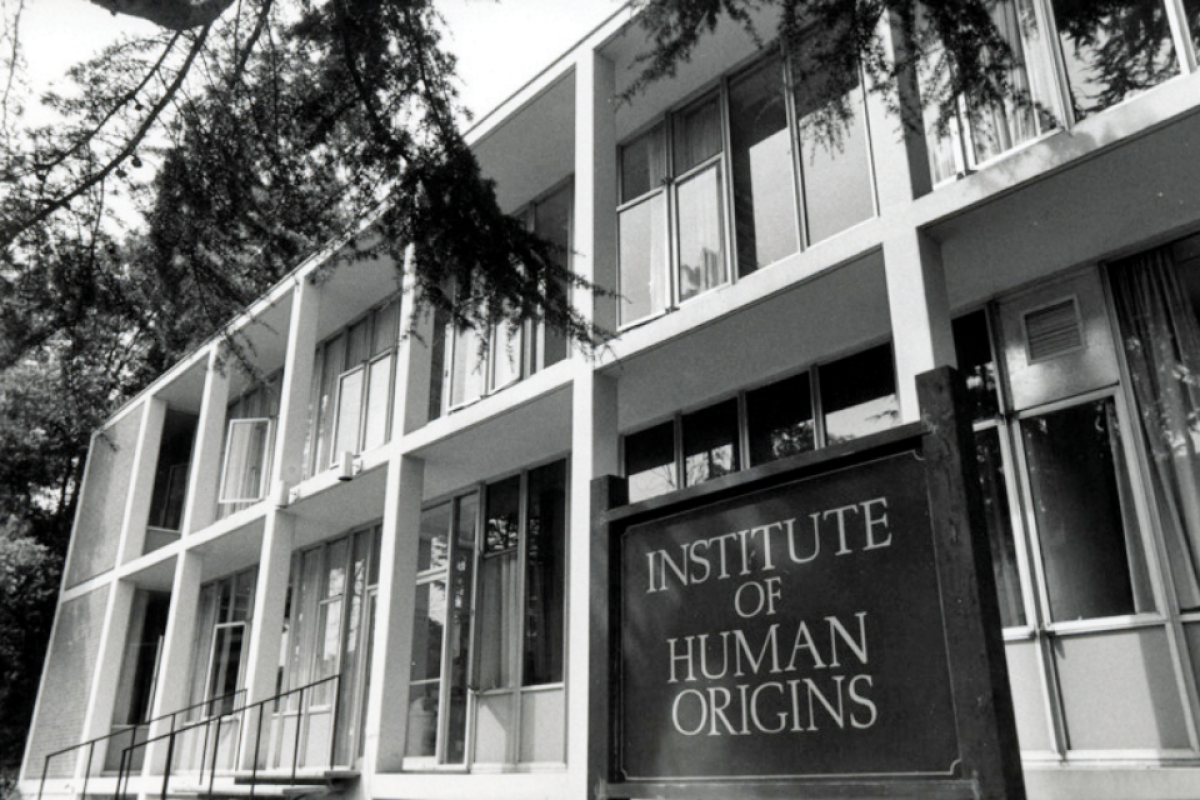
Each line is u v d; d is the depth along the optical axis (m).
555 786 7.31
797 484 3.45
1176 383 5.95
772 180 8.27
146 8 4.65
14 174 4.88
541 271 5.46
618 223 9.29
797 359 7.89
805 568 3.35
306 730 12.44
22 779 17.11
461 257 5.41
